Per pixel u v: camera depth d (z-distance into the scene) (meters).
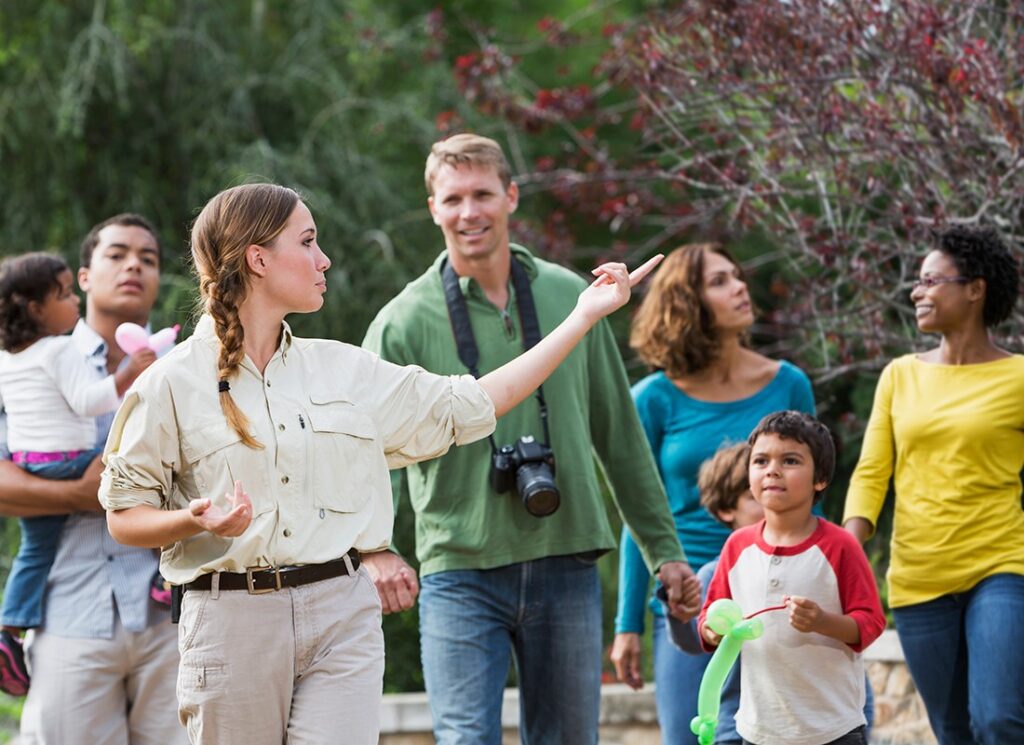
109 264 7.65
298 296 5.25
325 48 18.45
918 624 7.48
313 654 5.16
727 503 7.48
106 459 5.15
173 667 7.25
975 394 7.42
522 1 20.64
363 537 5.25
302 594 5.11
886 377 7.80
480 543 6.97
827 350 12.07
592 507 7.11
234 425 5.09
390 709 10.71
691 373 8.16
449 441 5.54
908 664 7.59
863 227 11.17
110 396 7.17
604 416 7.49
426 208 18.20
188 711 5.16
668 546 7.42
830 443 6.64
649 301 8.30
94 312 7.69
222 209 5.23
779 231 11.23
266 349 5.29
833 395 13.49
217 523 4.78
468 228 7.16
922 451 7.49
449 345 7.18
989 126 9.84
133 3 17.00
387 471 5.43
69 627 7.18
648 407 8.22
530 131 13.17
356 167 17.27
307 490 5.16
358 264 16.84
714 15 10.55
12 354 7.48
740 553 6.73
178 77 17.47
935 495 7.43
